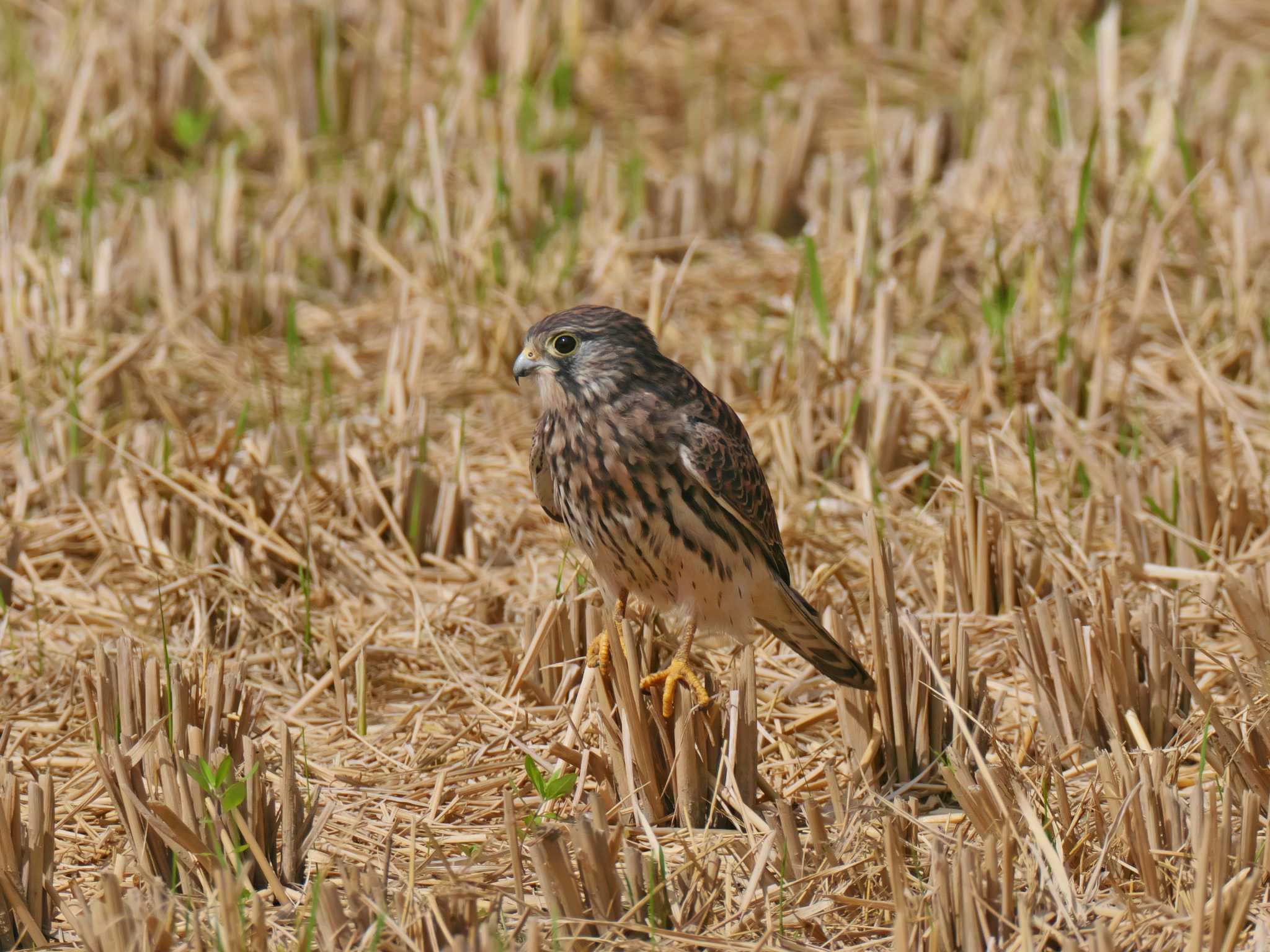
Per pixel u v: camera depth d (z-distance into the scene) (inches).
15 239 599.5
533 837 270.5
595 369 331.0
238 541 426.0
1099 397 486.3
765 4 853.2
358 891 259.3
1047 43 804.6
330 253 612.7
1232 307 534.6
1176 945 255.0
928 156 653.3
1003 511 402.3
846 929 268.1
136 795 289.9
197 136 668.7
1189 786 316.5
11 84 716.7
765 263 609.3
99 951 249.6
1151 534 421.7
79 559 431.2
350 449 450.3
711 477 328.8
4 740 338.6
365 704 357.4
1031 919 256.4
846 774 332.5
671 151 720.3
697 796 312.2
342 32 768.9
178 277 581.3
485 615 403.5
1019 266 574.9
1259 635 347.9
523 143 666.8
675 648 366.3
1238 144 633.6
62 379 514.9
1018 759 329.4
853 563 423.2
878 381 477.1
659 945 260.7
